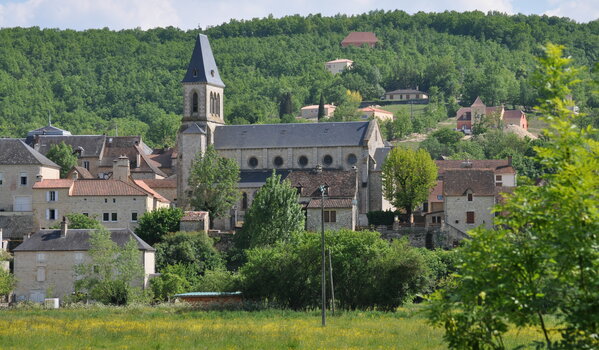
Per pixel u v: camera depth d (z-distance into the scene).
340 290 199.25
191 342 123.69
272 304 199.75
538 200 72.81
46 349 117.38
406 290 196.38
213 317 172.50
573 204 70.00
